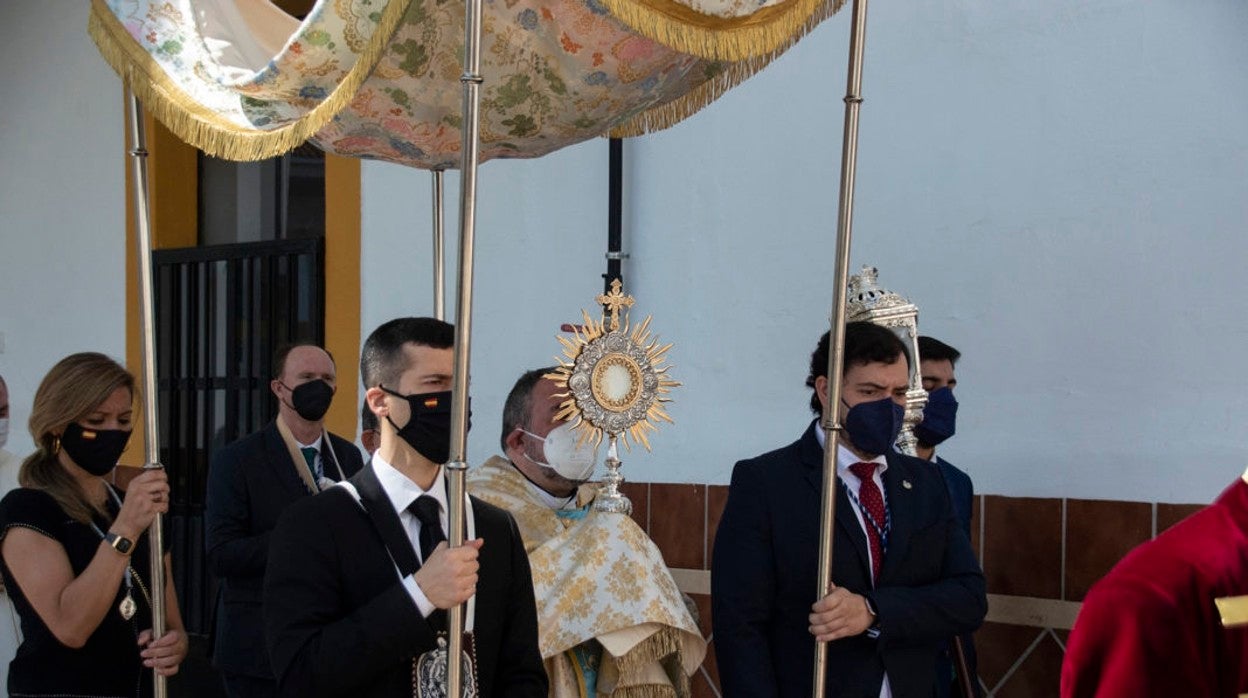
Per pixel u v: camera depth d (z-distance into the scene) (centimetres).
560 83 436
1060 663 548
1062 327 560
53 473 488
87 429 490
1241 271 519
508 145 472
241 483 608
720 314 660
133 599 488
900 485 466
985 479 575
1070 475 552
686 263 674
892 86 610
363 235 826
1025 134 574
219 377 923
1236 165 523
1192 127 534
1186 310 531
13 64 1070
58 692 470
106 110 995
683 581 659
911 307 514
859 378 453
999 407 574
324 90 414
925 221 599
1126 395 542
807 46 636
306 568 374
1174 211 536
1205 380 525
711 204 667
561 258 725
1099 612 260
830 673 444
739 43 387
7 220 1071
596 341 467
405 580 364
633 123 490
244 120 429
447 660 362
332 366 628
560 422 475
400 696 373
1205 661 252
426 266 793
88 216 1007
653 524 672
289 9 861
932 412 539
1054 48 568
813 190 633
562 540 463
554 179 729
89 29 459
